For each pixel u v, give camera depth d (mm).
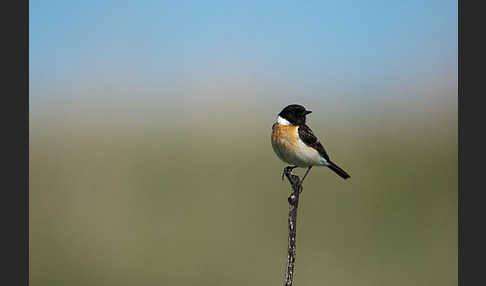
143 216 18688
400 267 15883
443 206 18766
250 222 18266
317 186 20625
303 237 17422
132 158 23922
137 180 21500
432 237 17172
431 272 15562
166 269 16297
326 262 16281
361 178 20953
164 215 18703
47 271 16688
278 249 16984
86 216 18906
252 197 19906
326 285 15523
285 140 12688
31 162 23234
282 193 20125
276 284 15914
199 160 23312
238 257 16641
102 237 17891
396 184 20359
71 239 17750
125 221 18469
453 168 21156
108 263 16594
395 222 18078
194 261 16891
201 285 16219
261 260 16719
